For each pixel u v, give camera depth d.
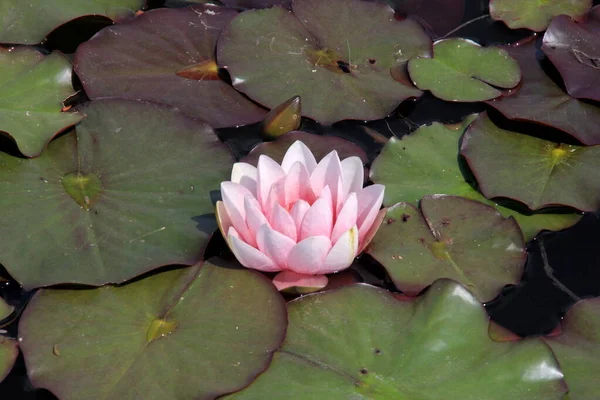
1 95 1.68
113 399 1.21
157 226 1.50
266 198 1.46
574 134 1.79
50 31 1.93
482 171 1.72
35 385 1.23
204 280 1.42
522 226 1.65
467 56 2.02
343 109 1.85
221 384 1.24
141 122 1.70
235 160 1.68
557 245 1.63
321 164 1.44
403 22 2.11
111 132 1.67
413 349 1.32
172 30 1.99
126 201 1.54
